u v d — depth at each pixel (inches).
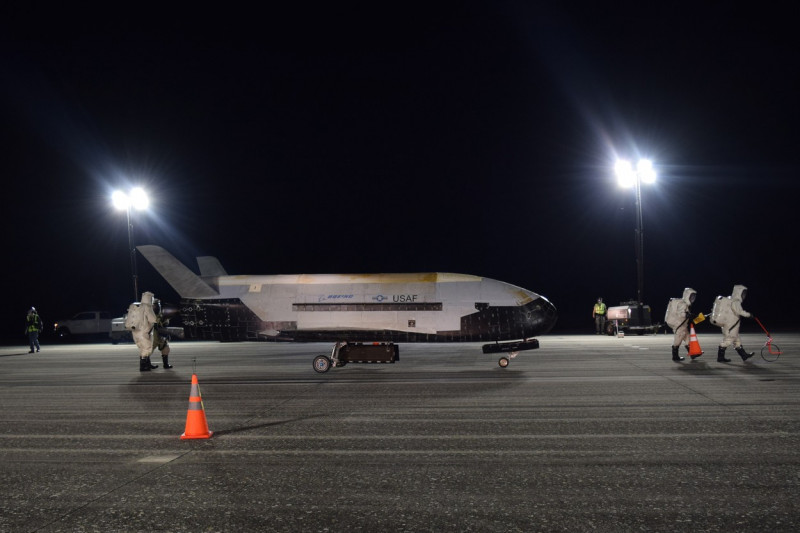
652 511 226.2
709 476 266.5
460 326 705.6
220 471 288.5
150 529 218.1
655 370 626.2
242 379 638.5
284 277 762.2
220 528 217.6
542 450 315.3
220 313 753.0
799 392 474.6
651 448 315.0
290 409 451.2
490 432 359.3
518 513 226.4
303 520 223.6
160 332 763.4
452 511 229.6
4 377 703.1
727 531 207.2
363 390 539.2
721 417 386.3
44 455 324.5
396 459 303.6
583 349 902.4
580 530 209.6
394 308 714.2
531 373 632.4
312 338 728.3
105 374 716.7
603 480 263.6
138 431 382.9
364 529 214.1
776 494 242.7
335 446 333.1
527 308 704.4
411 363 759.7
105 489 264.4
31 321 1143.0
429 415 415.8
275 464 298.8
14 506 244.2
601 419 389.1
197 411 361.1
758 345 892.0
